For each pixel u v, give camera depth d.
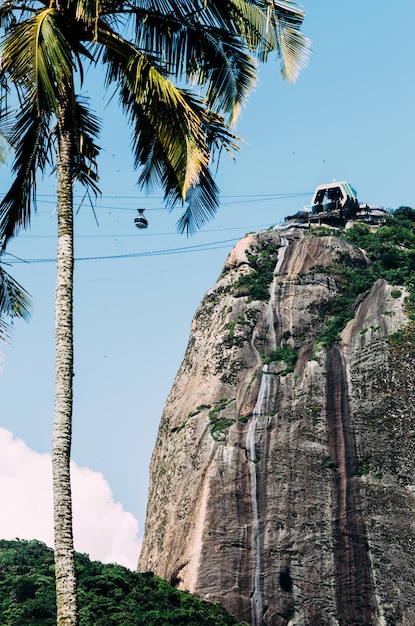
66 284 16.83
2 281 21.27
